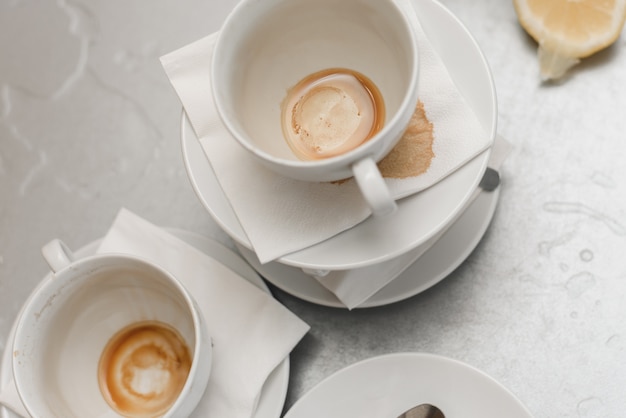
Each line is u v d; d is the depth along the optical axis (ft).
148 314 1.89
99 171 2.15
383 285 1.80
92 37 2.24
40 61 2.25
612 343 1.89
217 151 1.69
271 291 2.00
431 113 1.65
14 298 2.09
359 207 1.64
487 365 1.91
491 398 1.79
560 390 1.88
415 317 1.95
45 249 1.78
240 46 1.61
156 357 1.88
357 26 1.64
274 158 1.51
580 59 2.02
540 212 1.97
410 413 1.82
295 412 1.82
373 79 1.68
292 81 1.70
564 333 1.90
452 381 1.81
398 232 1.63
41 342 1.80
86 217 2.12
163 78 2.19
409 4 1.70
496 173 1.86
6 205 2.15
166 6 2.23
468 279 1.95
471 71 1.68
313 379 1.94
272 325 1.85
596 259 1.93
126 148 2.15
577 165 1.98
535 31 2.00
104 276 1.82
